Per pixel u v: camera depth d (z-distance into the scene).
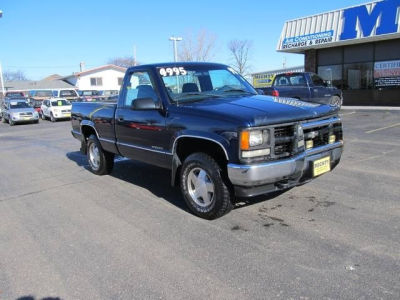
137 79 5.81
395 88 17.83
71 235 4.55
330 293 3.10
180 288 3.30
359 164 7.17
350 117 14.41
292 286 3.23
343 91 19.81
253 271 3.50
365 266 3.49
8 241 4.47
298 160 4.43
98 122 6.91
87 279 3.53
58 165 8.80
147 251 4.02
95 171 7.49
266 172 4.21
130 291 3.30
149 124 5.44
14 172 8.30
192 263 3.72
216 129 4.41
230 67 6.33
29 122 25.17
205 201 4.77
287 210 4.96
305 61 21.31
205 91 5.62
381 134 10.31
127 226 4.73
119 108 6.22
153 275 3.54
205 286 3.31
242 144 4.17
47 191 6.54
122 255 3.96
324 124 4.85
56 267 3.79
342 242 3.98
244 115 4.29
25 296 3.31
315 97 14.90
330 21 18.83
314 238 4.11
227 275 3.46
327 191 5.64
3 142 14.48
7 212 5.52
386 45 17.94
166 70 5.52
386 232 4.17
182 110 4.91
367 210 4.84
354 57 19.25
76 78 66.88
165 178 6.96
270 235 4.24
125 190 6.31
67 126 20.67
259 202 5.28
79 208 5.52
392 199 5.21
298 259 3.67
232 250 3.94
